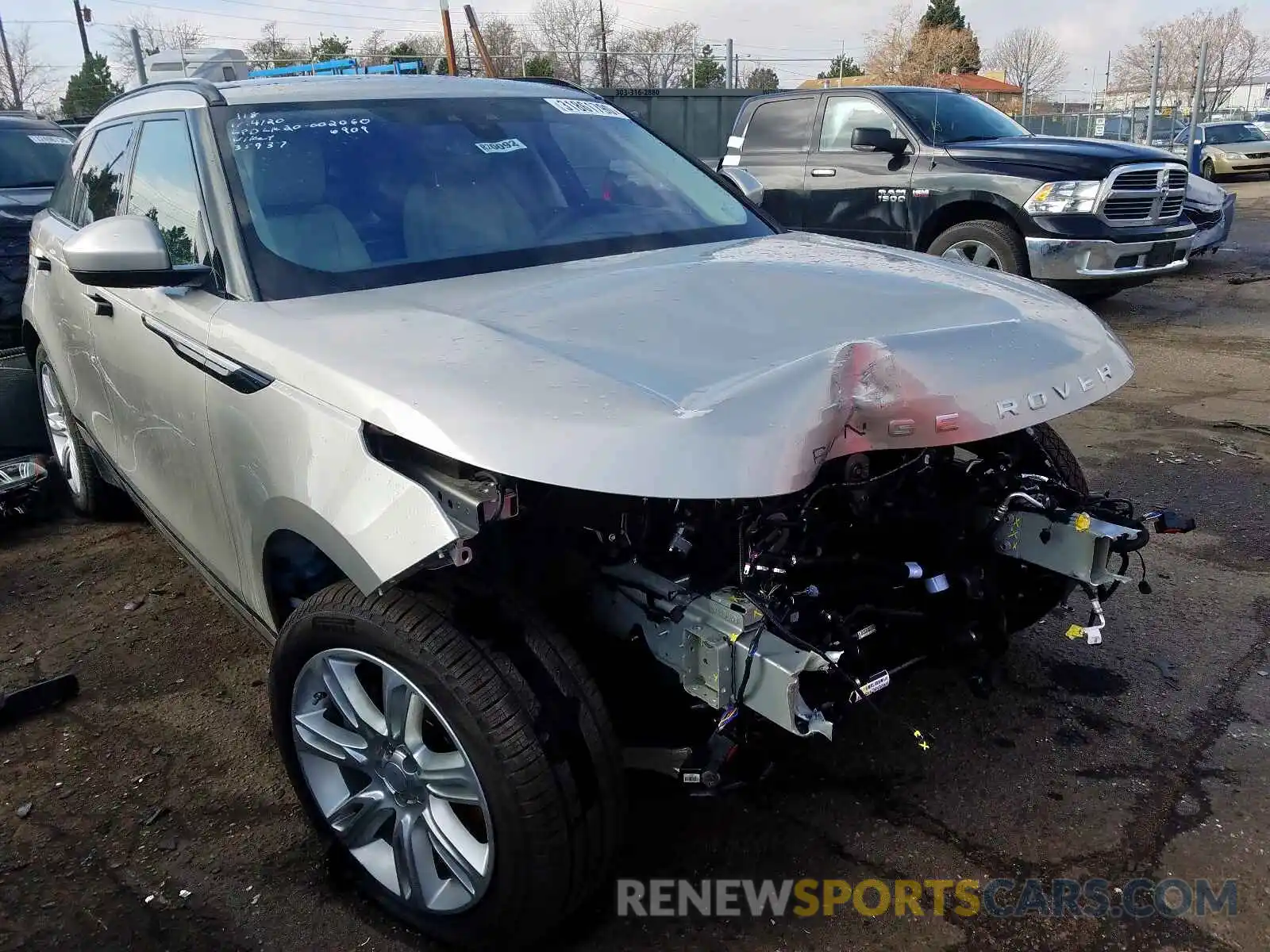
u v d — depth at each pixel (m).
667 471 1.81
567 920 2.39
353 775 2.50
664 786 2.83
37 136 8.59
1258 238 14.69
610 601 2.30
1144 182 8.30
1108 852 2.57
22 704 3.29
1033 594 3.10
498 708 1.99
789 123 10.01
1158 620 3.72
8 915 2.45
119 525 4.94
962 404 2.16
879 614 2.36
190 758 3.07
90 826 2.77
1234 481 5.08
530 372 2.03
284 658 2.37
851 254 3.16
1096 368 2.47
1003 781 2.85
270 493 2.36
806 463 1.91
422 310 2.46
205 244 2.83
